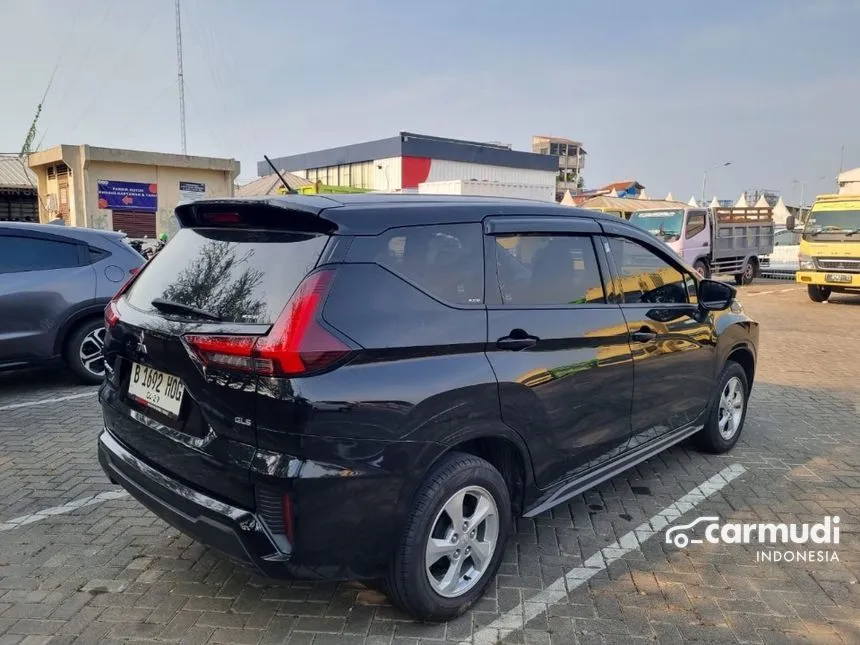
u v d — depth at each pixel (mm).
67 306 6922
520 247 3479
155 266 3434
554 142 90438
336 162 42594
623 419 4035
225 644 2949
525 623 3137
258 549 2598
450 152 39156
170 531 3988
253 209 3012
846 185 29984
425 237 3066
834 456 5391
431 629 3076
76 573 3527
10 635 3006
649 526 4152
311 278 2672
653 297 4363
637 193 66500
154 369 3035
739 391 5469
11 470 4887
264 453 2584
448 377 2926
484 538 3252
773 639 3039
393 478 2762
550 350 3439
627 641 3016
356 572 2787
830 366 8969
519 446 3320
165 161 17922
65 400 6711
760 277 26031
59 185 19062
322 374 2594
